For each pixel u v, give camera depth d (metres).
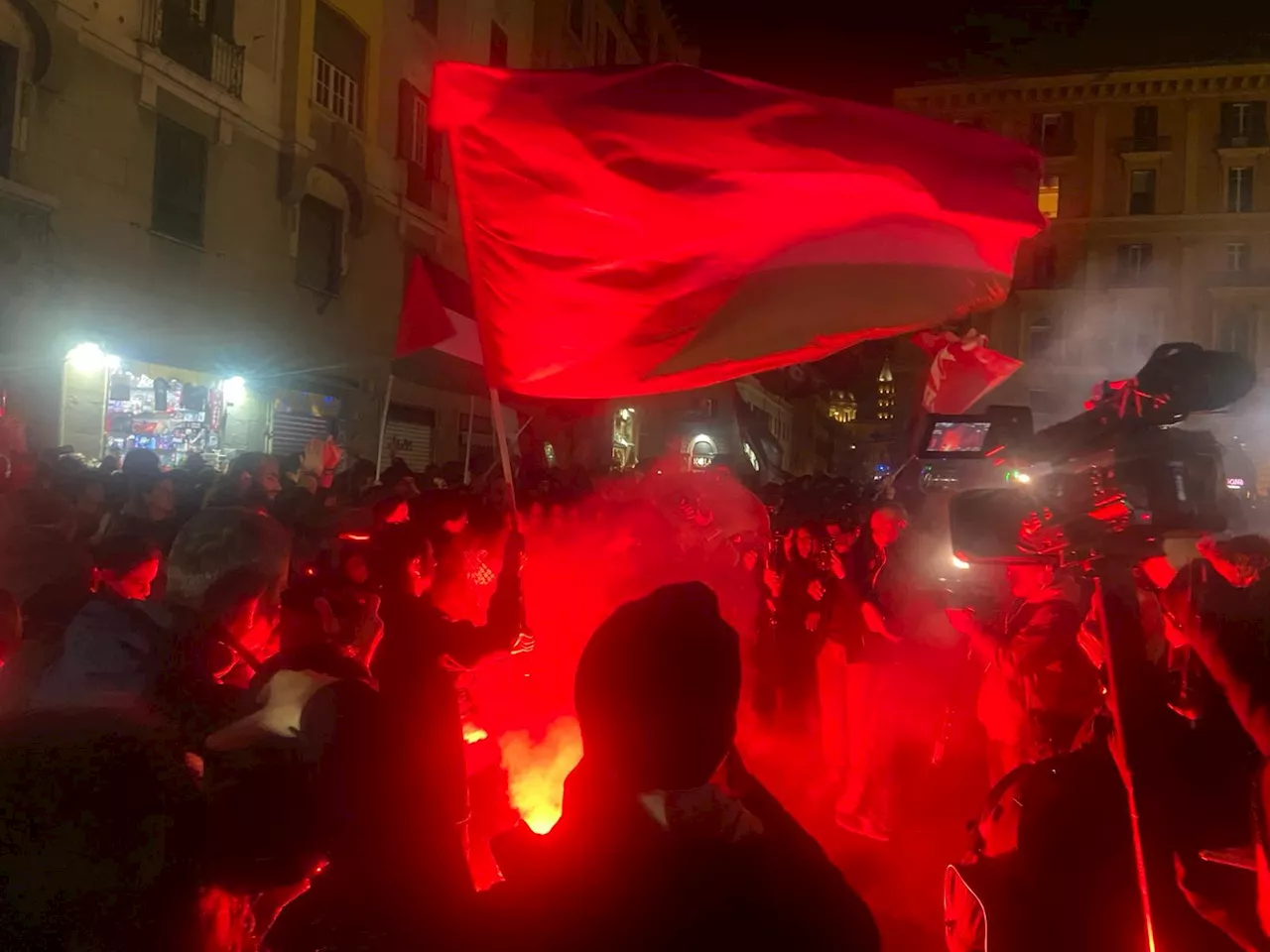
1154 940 2.28
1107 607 2.46
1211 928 2.33
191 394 13.77
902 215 3.98
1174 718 2.40
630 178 4.01
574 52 28.48
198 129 14.22
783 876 1.60
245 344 15.30
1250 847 2.28
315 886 2.58
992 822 2.91
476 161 4.07
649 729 1.58
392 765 2.65
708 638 1.63
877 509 5.59
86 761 2.14
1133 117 43.31
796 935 1.54
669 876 1.54
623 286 4.04
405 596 3.20
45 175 11.59
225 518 3.46
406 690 3.03
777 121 3.96
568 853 1.60
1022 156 3.97
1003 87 44.22
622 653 1.61
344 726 2.63
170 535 5.73
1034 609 3.79
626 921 1.51
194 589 3.34
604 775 1.61
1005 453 2.80
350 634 3.00
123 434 12.52
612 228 4.03
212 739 2.69
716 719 1.61
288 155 16.14
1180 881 2.29
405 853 2.63
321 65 17.38
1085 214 43.75
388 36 19.31
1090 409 2.66
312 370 16.28
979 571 8.82
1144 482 2.46
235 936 2.69
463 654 3.18
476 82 4.03
